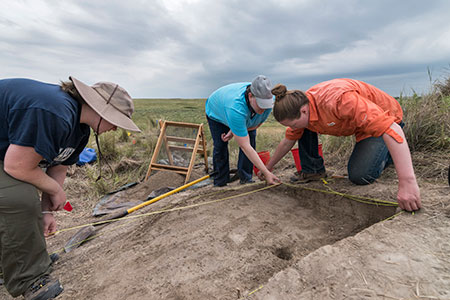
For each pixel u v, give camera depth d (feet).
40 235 5.47
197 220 7.79
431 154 9.75
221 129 10.68
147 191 13.11
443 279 3.87
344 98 6.55
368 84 7.49
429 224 5.26
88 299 5.29
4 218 4.89
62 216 11.08
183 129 15.30
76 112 4.95
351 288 3.95
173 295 4.99
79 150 6.18
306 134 9.05
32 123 4.42
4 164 4.68
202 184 13.05
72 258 7.20
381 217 6.82
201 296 4.87
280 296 4.07
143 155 18.08
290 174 11.60
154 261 6.13
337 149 13.39
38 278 5.58
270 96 8.07
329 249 4.86
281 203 8.64
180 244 6.63
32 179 5.05
